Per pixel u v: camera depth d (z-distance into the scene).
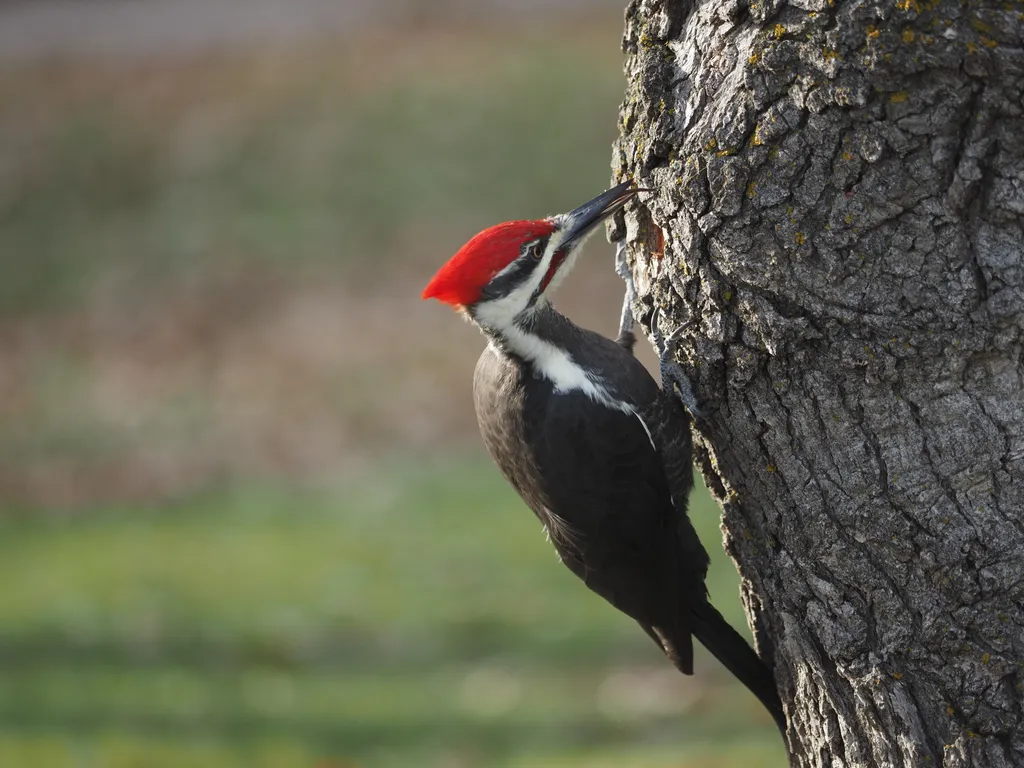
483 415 7.21
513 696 12.45
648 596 7.08
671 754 10.64
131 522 18.48
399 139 28.39
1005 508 5.03
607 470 6.83
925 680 5.29
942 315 4.91
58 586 15.99
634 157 5.87
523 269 6.78
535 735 11.48
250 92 31.06
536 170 26.89
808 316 5.16
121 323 25.09
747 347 5.44
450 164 27.48
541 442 6.86
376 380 21.81
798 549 5.55
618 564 7.07
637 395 6.89
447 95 29.33
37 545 17.88
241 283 25.58
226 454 20.39
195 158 29.27
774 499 5.60
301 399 21.66
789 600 5.71
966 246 4.83
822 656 5.63
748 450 5.67
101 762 10.88
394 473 19.17
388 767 10.88
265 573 15.96
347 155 28.27
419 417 20.59
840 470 5.30
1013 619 5.08
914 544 5.19
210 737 11.53
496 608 14.52
